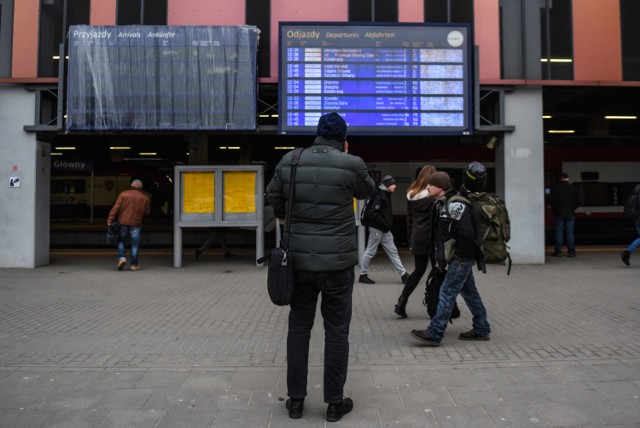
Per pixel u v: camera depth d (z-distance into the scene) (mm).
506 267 10352
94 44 10180
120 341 5336
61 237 16344
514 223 10711
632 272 9641
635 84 10766
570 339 5293
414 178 15352
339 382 3445
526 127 10750
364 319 6273
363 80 10297
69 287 8500
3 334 5605
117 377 4258
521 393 3869
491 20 10688
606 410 3559
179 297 7672
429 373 4320
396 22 10344
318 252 3432
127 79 10203
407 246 15398
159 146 21062
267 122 12383
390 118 10305
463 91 10383
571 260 11367
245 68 10227
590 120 19281
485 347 5051
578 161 15945
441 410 3590
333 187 3459
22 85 10570
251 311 6738
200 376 4281
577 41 10750
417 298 7500
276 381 4172
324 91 10266
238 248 15820
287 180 3561
